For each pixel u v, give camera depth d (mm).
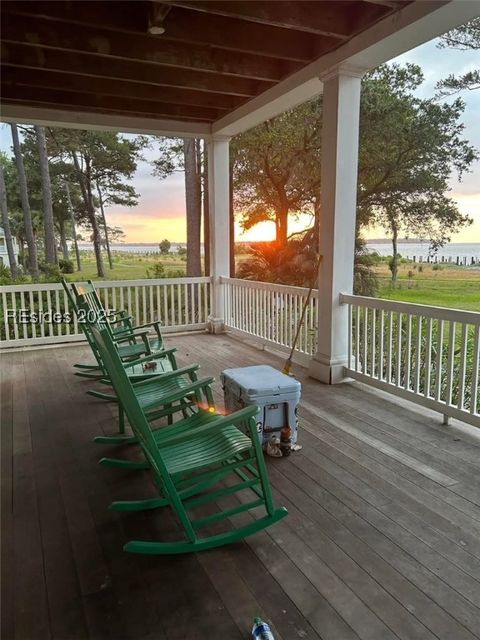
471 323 2867
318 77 3836
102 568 1773
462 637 1424
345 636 1429
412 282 7848
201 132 5984
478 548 1858
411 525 2014
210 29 3416
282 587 1644
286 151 9242
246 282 5785
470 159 7688
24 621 1516
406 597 1590
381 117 7801
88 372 4648
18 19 3314
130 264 16766
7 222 12695
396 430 3068
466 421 2980
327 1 3188
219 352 5387
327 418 3289
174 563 1790
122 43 3613
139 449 2869
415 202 8102
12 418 3424
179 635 1445
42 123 5227
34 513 2174
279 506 2170
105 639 1436
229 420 1834
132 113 5465
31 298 5652
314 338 4617
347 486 2352
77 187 15891
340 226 3918
